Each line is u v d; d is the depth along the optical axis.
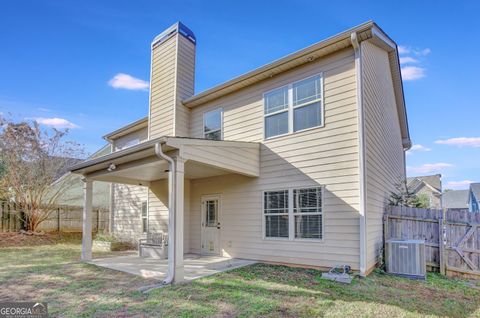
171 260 6.08
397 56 10.27
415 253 6.73
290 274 6.74
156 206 11.02
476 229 7.10
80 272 7.13
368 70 7.77
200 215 10.01
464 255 7.14
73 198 15.87
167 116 10.76
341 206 7.09
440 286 6.15
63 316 4.35
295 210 7.84
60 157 14.69
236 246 8.92
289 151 8.14
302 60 7.99
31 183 13.73
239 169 7.98
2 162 12.64
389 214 8.09
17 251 10.74
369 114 7.49
